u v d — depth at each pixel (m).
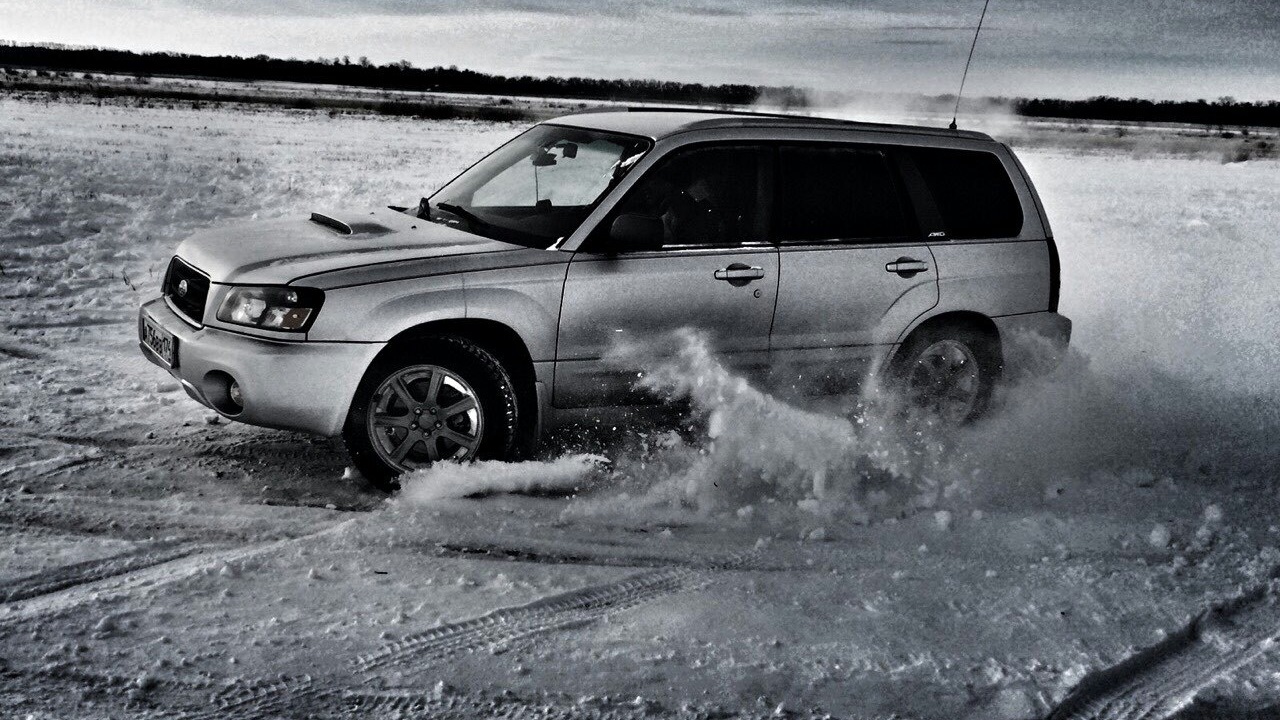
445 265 4.68
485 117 57.50
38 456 5.00
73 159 16.52
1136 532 4.93
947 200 5.89
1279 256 15.52
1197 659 3.81
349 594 3.86
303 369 4.43
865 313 5.55
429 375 4.76
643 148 5.22
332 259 4.67
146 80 82.50
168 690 3.13
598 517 4.77
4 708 2.97
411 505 4.69
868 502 5.13
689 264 5.09
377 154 25.61
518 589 4.00
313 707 3.11
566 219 5.05
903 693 3.42
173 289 5.19
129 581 3.84
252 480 4.93
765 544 4.60
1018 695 3.45
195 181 15.48
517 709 3.18
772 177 5.39
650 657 3.54
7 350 6.76
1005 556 4.61
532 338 4.79
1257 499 5.45
